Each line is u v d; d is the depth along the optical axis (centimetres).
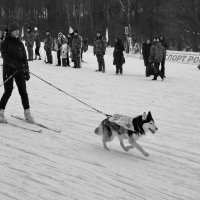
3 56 941
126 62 3158
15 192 551
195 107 1333
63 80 1817
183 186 651
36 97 1386
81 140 878
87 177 638
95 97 1430
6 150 743
